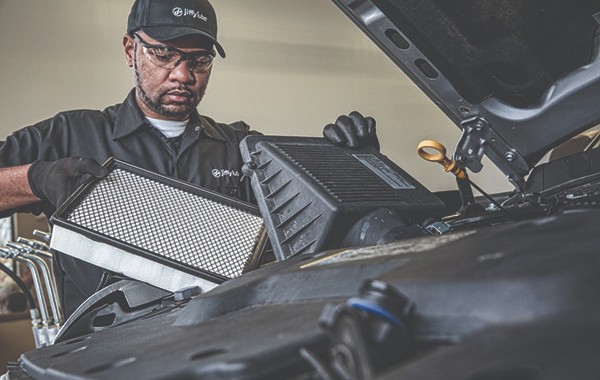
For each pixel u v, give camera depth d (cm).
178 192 126
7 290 393
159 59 196
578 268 43
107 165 127
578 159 140
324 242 99
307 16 601
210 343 55
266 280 69
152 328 74
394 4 129
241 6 578
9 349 374
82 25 523
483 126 142
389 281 52
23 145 200
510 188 588
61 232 111
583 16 128
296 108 591
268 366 45
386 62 629
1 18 504
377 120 620
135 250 109
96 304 112
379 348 43
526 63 137
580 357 35
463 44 133
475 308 45
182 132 214
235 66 573
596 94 132
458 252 55
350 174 112
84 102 521
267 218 105
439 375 37
